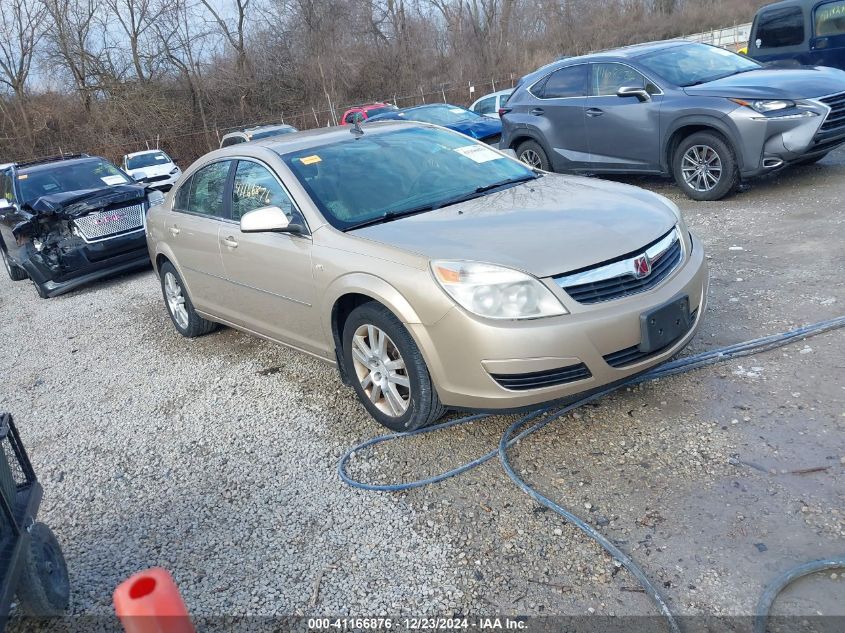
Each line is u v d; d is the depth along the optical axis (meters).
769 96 7.44
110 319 7.52
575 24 40.19
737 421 3.61
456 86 35.81
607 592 2.68
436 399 3.74
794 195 7.70
